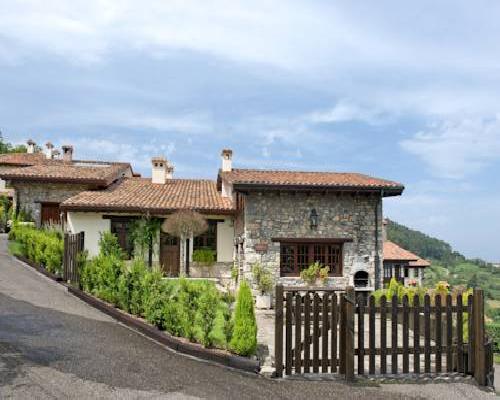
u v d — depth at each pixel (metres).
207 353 8.33
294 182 17.16
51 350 7.92
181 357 8.34
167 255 20.98
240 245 19.02
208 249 21.17
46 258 15.80
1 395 5.91
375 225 18.02
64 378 6.70
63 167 26.92
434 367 8.87
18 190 24.38
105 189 24.70
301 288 9.89
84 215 20.27
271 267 17.36
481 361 8.02
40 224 24.30
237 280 19.08
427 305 8.33
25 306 11.11
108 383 6.68
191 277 20.69
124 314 10.60
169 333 9.42
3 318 9.82
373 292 16.78
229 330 8.65
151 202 20.72
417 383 7.89
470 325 8.30
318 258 17.83
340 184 17.17
